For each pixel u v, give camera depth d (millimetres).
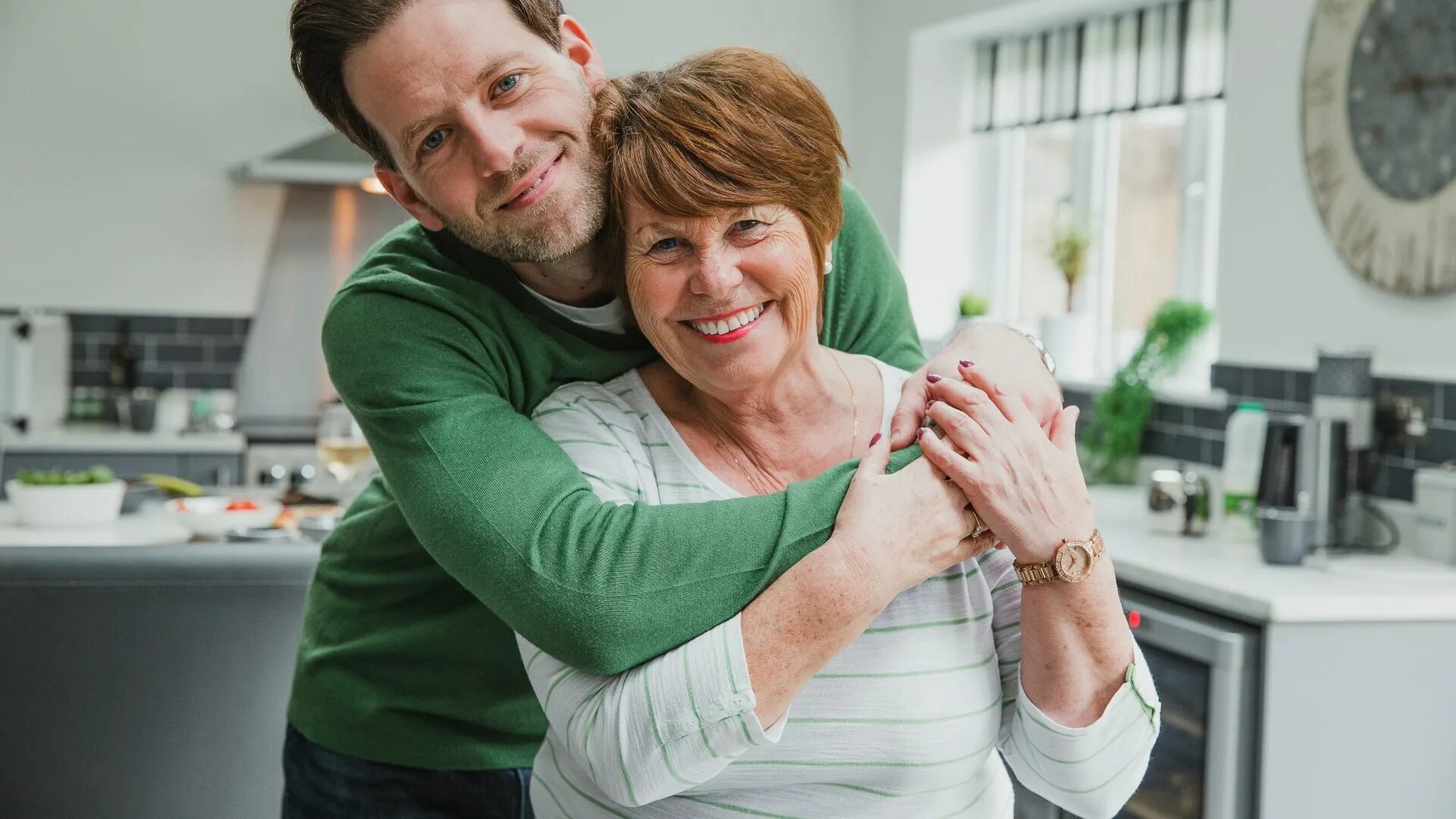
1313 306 3404
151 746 1941
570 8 5422
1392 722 2654
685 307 1153
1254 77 3602
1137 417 4070
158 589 1939
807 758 1148
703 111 1117
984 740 1214
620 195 1159
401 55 1146
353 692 1521
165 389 5480
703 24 5551
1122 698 1182
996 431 1150
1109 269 4730
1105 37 4613
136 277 5445
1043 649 1181
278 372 5543
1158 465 4027
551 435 1250
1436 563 2879
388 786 1517
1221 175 4168
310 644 1595
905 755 1160
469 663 1473
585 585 1077
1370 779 2656
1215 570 2832
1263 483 2969
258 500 3152
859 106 5621
